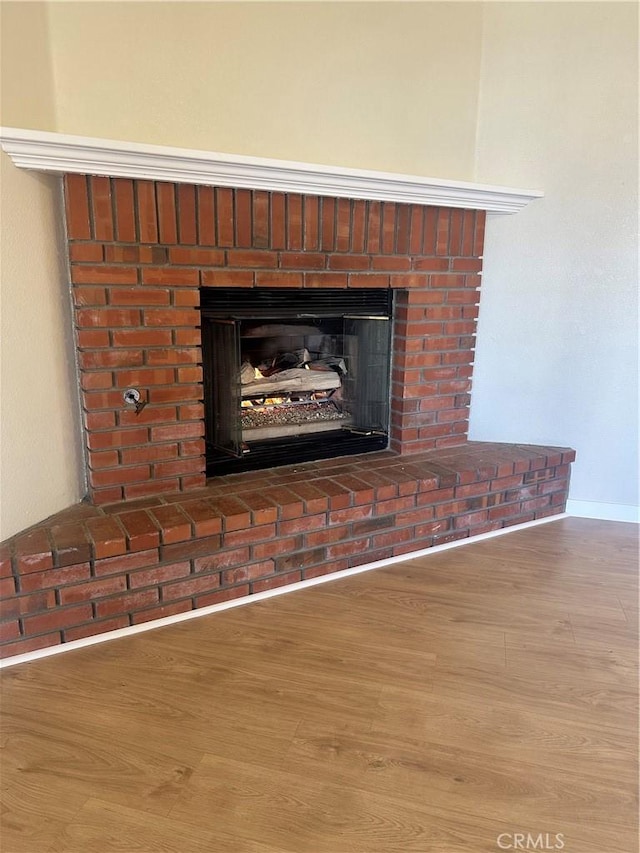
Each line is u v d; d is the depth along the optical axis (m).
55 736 1.49
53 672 1.72
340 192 2.19
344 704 1.61
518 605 2.08
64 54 1.89
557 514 2.84
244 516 2.01
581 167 2.50
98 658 1.79
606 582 2.24
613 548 2.51
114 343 1.96
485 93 2.56
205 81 2.07
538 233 2.61
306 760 1.42
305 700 1.62
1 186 1.69
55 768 1.39
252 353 2.62
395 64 2.38
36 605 1.75
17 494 1.83
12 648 1.74
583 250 2.57
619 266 2.54
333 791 1.34
